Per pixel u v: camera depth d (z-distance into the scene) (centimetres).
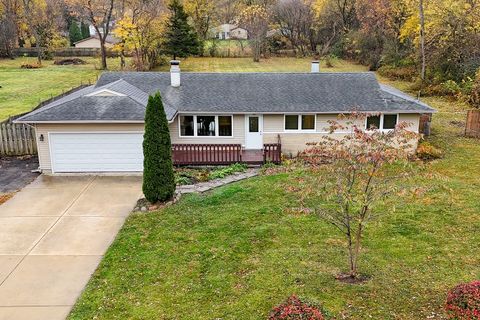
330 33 5775
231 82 2241
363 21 5078
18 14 6525
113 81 2256
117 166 1881
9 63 5722
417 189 923
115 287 1020
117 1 5191
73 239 1280
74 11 6184
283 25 5912
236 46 6197
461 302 773
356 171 898
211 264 1107
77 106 1881
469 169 1850
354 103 2089
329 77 2262
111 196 1622
